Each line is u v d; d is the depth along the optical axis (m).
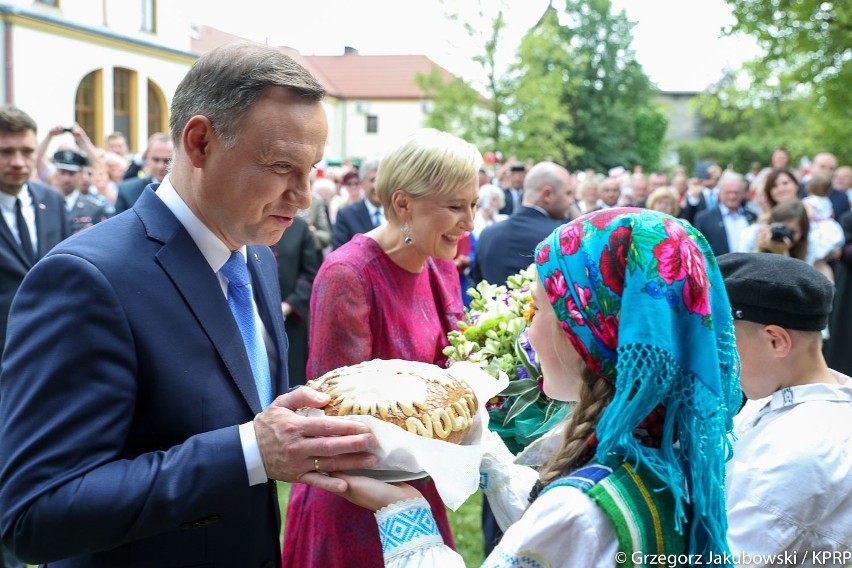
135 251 1.46
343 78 46.06
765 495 1.62
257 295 1.79
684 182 13.12
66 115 22.11
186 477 1.34
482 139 27.56
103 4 23.31
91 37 22.67
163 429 1.43
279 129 1.42
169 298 1.45
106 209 6.81
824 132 16.83
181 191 1.54
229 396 1.50
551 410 1.97
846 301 6.39
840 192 8.90
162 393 1.42
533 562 1.20
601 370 1.27
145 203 1.54
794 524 1.60
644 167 46.03
